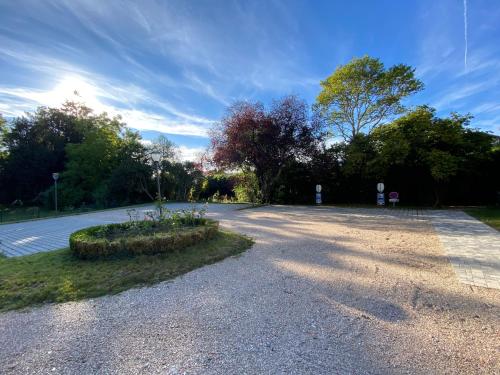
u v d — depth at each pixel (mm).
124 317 2582
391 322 2416
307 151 15836
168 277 3639
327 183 16781
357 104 18156
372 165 13781
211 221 6367
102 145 22812
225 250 4891
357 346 2053
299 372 1765
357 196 16312
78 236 4828
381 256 4574
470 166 12531
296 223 8414
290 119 15258
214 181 21359
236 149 14914
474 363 1850
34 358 1965
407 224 7965
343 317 2514
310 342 2113
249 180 17578
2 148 26562
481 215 9648
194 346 2076
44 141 27938
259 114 14938
